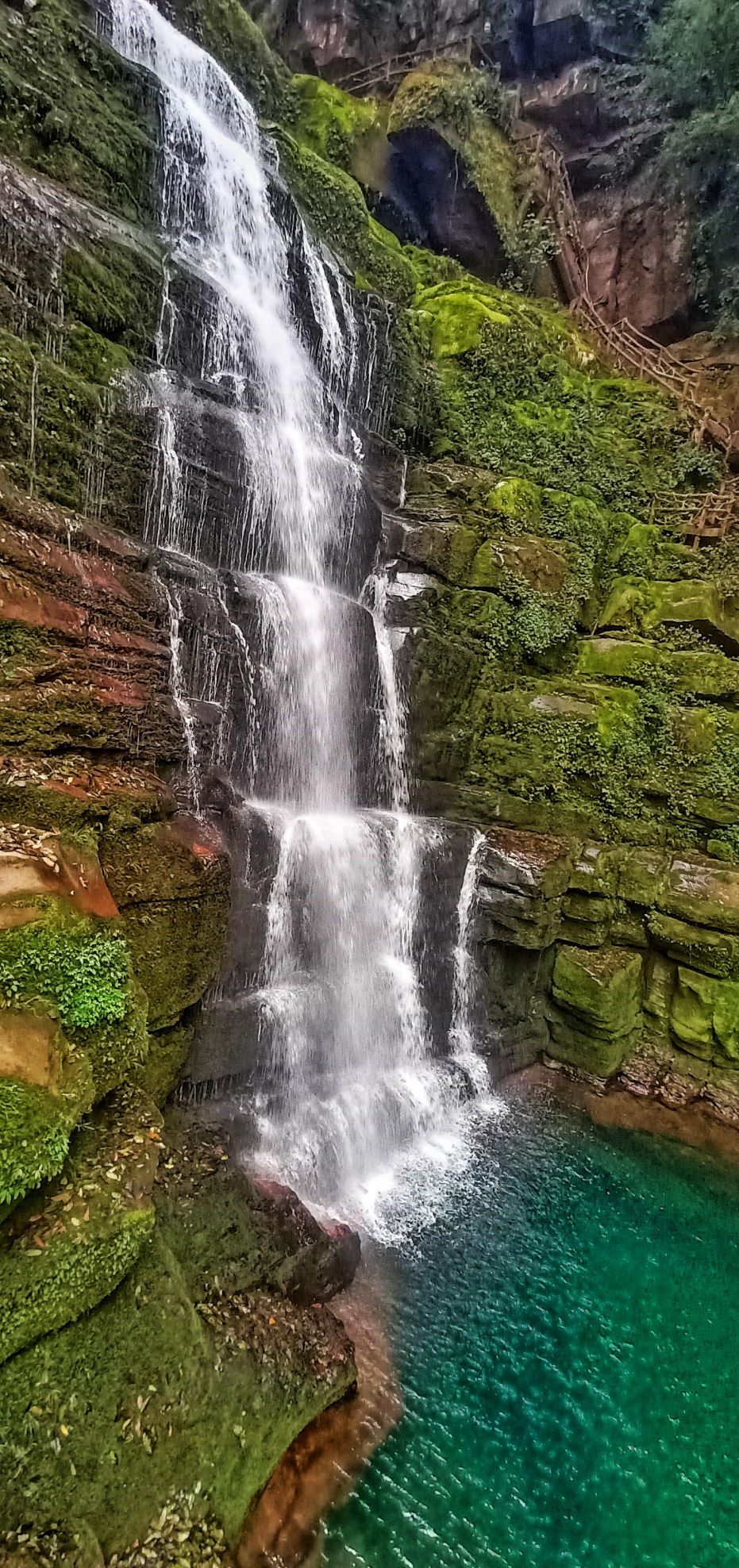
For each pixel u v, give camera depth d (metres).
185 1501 4.21
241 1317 5.39
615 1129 10.23
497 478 15.80
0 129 9.62
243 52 17.39
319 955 8.59
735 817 11.82
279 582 10.34
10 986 4.41
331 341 14.92
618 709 12.91
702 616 13.65
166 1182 5.91
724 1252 8.04
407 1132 9.04
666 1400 6.24
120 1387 4.19
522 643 14.12
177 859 6.35
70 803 5.60
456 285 19.00
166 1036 6.44
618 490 17.28
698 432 17.58
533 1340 6.63
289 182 16.20
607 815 12.62
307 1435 5.37
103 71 11.19
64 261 8.99
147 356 10.51
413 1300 6.80
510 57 24.20
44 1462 3.76
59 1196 4.22
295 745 10.15
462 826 11.59
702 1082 10.97
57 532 6.94
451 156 20.94
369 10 23.86
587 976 11.23
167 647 7.73
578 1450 5.72
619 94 22.89
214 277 12.32
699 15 20.34
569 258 23.41
